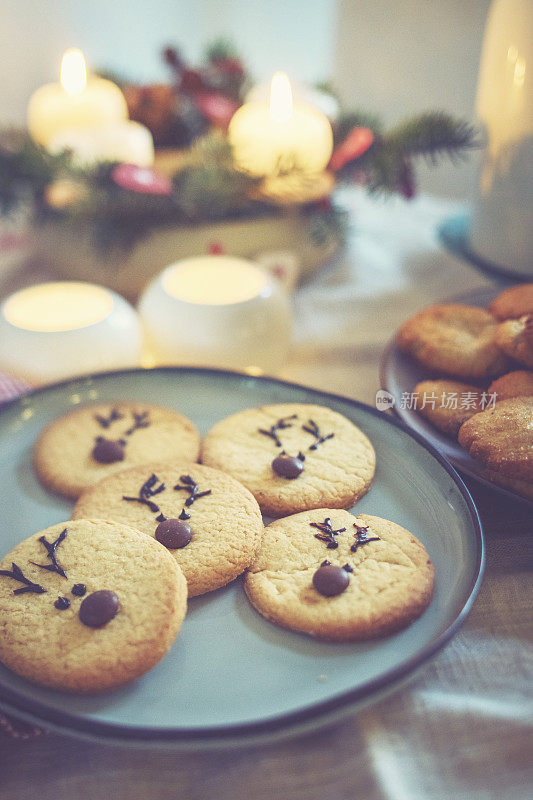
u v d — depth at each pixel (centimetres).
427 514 42
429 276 66
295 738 36
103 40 106
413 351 50
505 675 38
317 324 61
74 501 45
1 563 40
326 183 60
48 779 36
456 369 48
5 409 48
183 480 44
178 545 40
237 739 34
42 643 37
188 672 37
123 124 67
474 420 44
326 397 48
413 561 40
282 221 61
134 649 37
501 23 54
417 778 35
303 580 39
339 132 66
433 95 103
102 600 37
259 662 37
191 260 56
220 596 40
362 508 43
